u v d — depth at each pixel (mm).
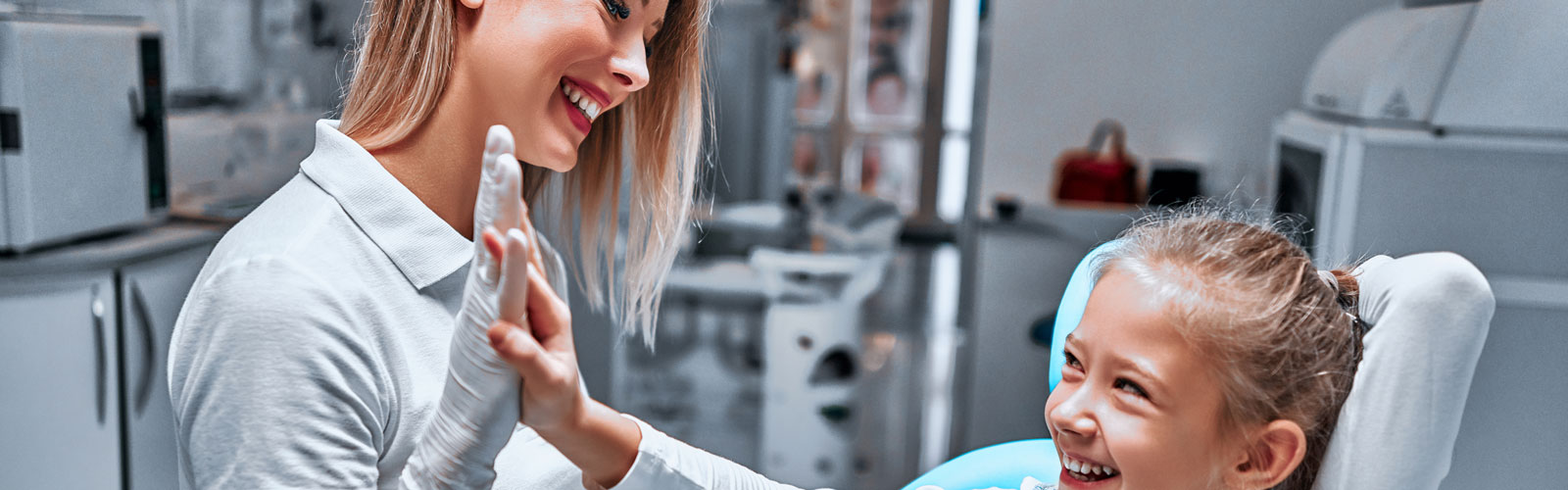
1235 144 3453
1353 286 871
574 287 2693
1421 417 763
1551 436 1781
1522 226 1893
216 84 3119
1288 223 1842
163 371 2455
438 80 840
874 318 4980
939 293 5641
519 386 656
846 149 7250
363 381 767
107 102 2371
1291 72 3395
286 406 722
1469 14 1894
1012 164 3564
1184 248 853
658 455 800
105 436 2326
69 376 2256
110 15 2723
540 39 827
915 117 7191
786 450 3154
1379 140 1966
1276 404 802
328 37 3314
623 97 890
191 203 2818
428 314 839
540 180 1097
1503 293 1831
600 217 1094
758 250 3641
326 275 768
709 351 4355
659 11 905
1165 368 804
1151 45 3457
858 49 7137
